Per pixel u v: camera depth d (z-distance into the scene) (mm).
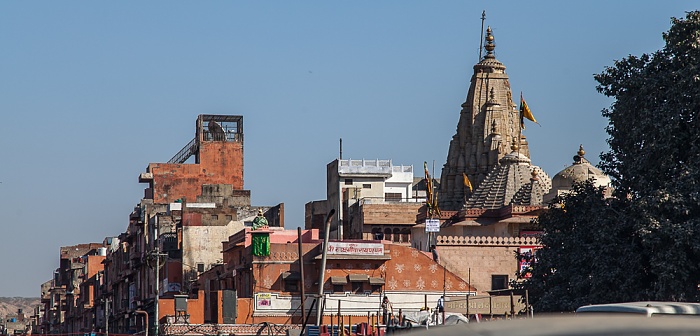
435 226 110125
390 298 95125
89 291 180625
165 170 177500
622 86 68125
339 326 68438
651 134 66062
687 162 64875
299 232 71625
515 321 13219
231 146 180250
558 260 70938
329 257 94375
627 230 67812
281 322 93750
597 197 71000
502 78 167625
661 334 12391
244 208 155500
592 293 66250
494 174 137125
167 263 124000
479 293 99875
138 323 129750
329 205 172375
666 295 62719
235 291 91625
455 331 12938
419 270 96312
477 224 118688
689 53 65562
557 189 120938
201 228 124438
